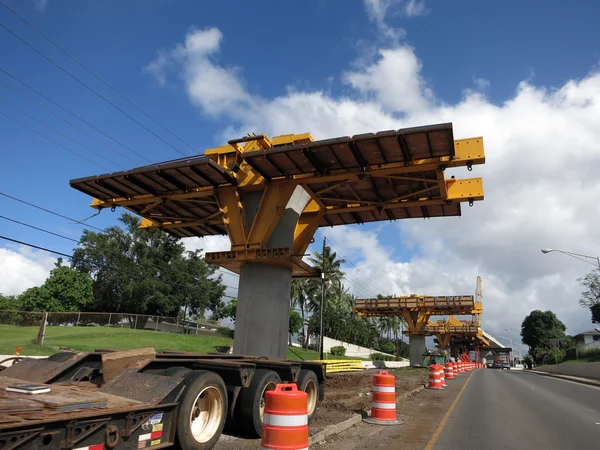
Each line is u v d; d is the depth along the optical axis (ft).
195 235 75.31
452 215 64.28
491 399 51.83
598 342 140.15
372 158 47.55
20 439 11.74
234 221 54.80
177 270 194.49
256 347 52.21
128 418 15.34
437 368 66.80
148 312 193.77
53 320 105.91
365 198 59.67
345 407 38.06
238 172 55.06
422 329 177.06
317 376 33.09
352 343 263.08
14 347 59.36
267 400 17.62
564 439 28.45
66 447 13.00
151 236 194.08
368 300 180.24
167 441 17.29
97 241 187.62
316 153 47.14
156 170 50.57
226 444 22.80
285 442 16.84
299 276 62.49
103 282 189.37
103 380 19.01
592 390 69.36
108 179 52.65
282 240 54.54
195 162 49.21
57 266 187.32
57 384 18.83
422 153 46.09
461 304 168.04
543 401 51.29
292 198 55.88
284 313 54.70
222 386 21.06
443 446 25.29
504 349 376.07
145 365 19.71
